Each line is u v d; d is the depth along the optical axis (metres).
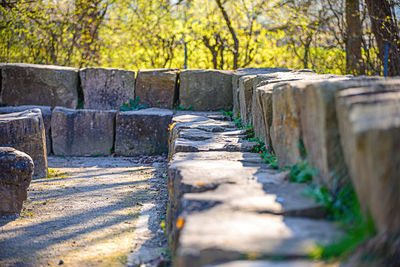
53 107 10.16
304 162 3.21
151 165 8.29
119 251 3.71
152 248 3.75
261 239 2.24
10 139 6.78
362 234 2.25
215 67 13.81
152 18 14.45
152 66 14.11
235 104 8.82
